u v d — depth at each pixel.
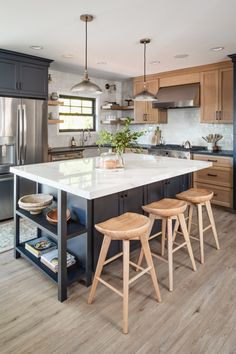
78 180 2.14
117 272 2.54
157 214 2.28
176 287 2.31
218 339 1.75
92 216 2.33
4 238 3.30
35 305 2.08
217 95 4.69
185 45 3.64
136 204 2.76
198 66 4.87
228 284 2.36
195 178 4.79
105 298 2.16
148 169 2.65
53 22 2.85
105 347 1.68
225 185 4.43
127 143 2.60
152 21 2.82
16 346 1.69
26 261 2.76
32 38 3.33
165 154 5.26
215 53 4.04
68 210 2.45
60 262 2.09
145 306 2.06
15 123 3.93
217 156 4.48
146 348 1.67
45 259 2.44
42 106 4.26
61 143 5.72
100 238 2.43
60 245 2.08
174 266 2.66
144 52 3.96
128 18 2.75
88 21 2.82
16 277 2.47
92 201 2.32
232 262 2.74
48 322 1.90
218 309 2.04
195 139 5.48
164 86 5.48
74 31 3.11
